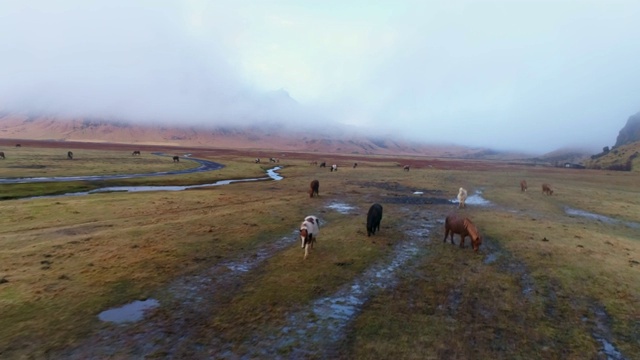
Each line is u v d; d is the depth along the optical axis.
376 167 103.25
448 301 14.36
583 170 113.50
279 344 11.16
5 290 14.22
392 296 14.75
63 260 17.80
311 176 67.56
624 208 37.81
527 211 35.19
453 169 102.31
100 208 30.73
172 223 25.73
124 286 14.99
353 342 11.30
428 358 10.52
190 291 14.82
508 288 15.66
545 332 12.09
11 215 27.17
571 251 20.91
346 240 22.72
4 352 10.39
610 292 15.27
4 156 79.94
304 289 15.21
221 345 11.06
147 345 10.98
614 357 10.73
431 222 29.14
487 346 11.20
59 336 11.28
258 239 22.42
